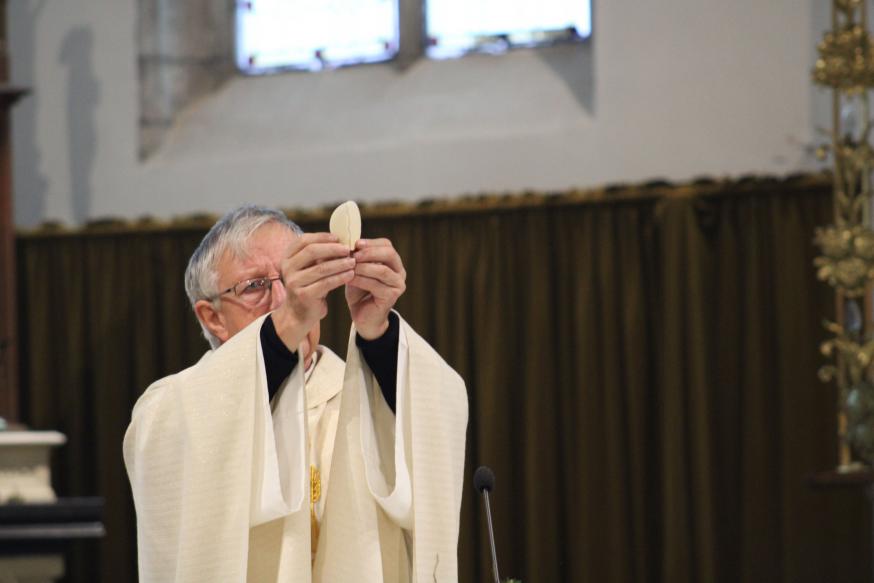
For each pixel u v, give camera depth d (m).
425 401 5.39
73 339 17.62
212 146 18.05
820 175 14.95
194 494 5.12
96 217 18.09
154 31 18.56
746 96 15.61
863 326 13.80
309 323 5.16
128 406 17.45
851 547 14.43
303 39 18.73
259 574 5.25
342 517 5.34
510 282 16.08
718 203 15.37
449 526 5.34
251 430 5.16
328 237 5.06
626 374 15.47
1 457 12.75
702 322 15.15
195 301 6.15
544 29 17.66
